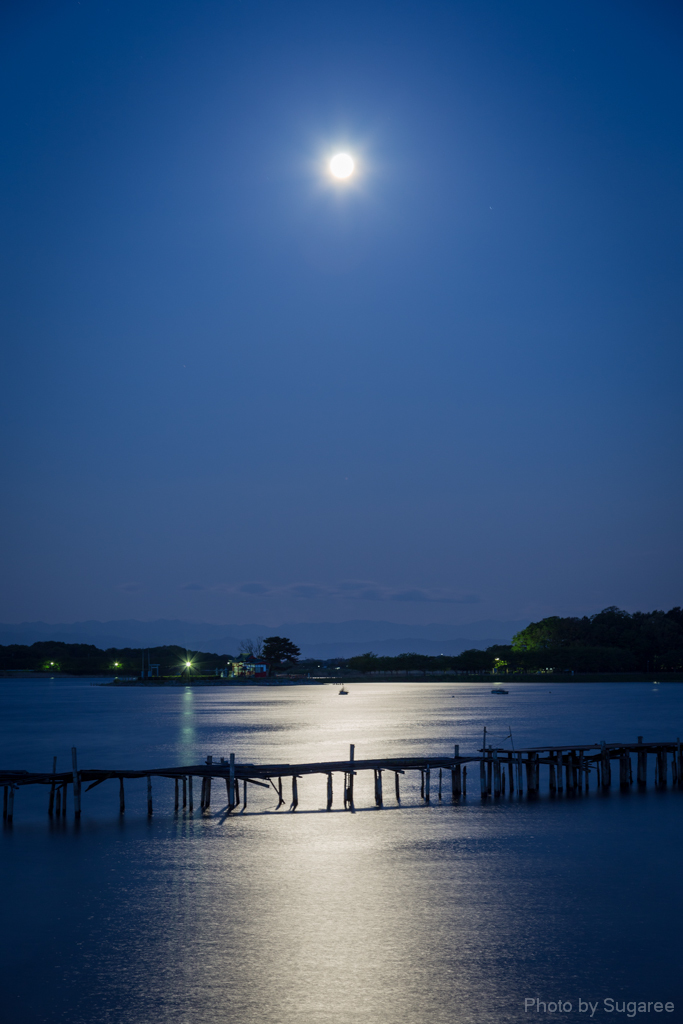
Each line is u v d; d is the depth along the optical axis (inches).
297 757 2952.8
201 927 1065.5
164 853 1437.0
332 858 1395.2
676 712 5689.0
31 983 901.2
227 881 1264.8
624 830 1603.1
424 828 1624.0
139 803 1973.4
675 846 1473.9
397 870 1320.1
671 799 1948.8
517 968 936.3
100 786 2295.8
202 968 938.1
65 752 3272.6
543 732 4013.3
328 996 869.2
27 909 1138.7
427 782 1924.2
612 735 3818.9
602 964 944.9
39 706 7362.2
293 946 1000.2
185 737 3954.2
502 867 1336.1
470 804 1888.5
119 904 1157.1
